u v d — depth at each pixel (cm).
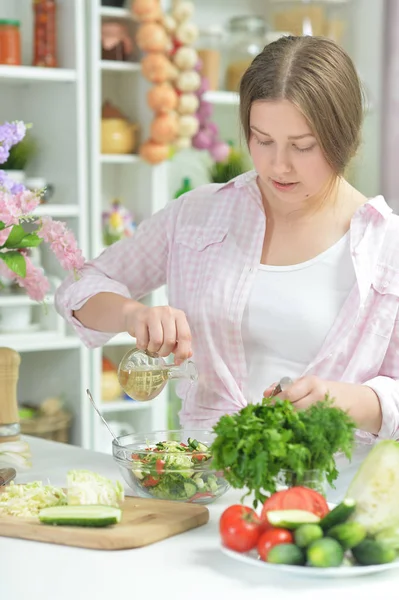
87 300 210
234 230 213
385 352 202
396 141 436
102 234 402
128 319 192
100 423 397
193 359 214
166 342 178
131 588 128
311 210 204
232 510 136
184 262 218
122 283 229
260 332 206
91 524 148
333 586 128
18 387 415
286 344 205
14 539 150
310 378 166
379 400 176
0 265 201
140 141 409
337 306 202
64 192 391
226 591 127
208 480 165
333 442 140
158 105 393
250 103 185
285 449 137
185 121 399
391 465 130
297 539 128
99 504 155
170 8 405
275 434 137
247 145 192
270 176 186
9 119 407
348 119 184
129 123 411
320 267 204
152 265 230
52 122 395
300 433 140
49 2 382
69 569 136
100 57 395
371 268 200
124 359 182
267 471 138
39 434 386
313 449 139
